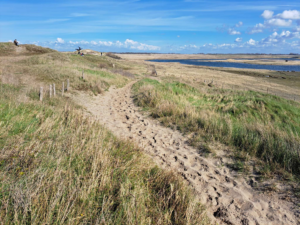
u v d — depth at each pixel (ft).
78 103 37.58
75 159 12.62
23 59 94.79
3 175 9.23
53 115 20.85
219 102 43.60
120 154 14.76
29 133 15.47
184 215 9.45
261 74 204.33
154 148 20.29
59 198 8.26
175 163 17.06
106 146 15.65
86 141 16.07
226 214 10.96
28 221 7.37
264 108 34.78
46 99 31.91
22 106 21.97
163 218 9.09
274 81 152.25
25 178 9.30
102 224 7.92
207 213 10.89
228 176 14.88
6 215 7.10
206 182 14.12
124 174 11.75
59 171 10.37
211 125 24.66
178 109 31.78
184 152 19.21
